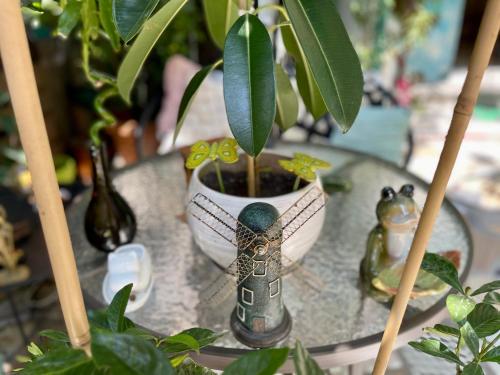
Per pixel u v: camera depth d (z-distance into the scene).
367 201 1.31
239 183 1.02
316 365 0.50
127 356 0.47
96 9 0.92
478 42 0.44
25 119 0.44
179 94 2.37
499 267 1.94
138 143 2.25
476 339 0.64
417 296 0.94
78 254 1.11
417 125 3.56
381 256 0.96
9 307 1.93
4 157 2.16
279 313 0.85
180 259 1.10
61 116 2.92
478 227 2.06
